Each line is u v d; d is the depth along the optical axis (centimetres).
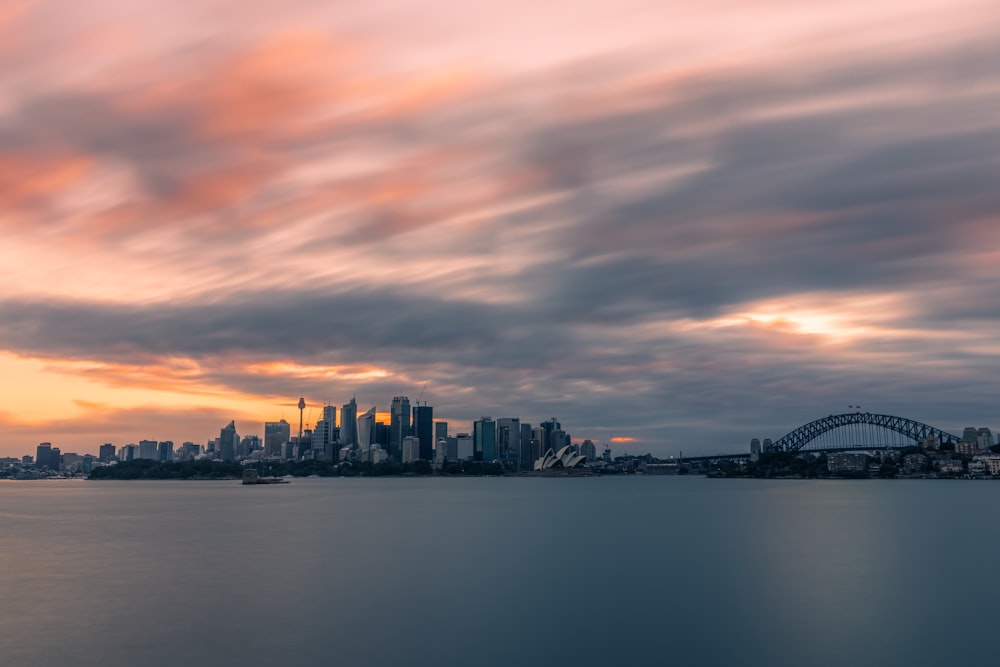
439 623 6850
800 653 5969
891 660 5806
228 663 5716
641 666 5619
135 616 7094
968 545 12638
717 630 6600
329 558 11000
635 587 8562
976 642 6247
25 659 5809
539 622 6862
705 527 16275
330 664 5666
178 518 19500
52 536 14500
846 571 9769
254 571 9775
